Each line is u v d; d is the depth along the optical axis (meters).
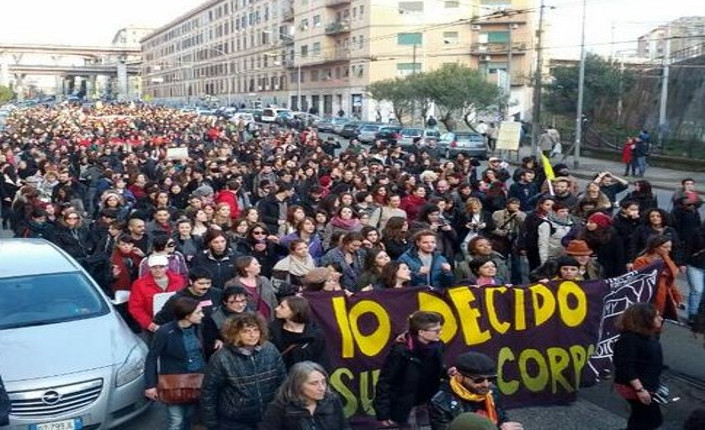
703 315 8.84
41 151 23.88
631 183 27.84
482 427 3.40
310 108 85.31
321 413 4.57
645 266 7.57
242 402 5.12
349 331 6.46
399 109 56.84
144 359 7.02
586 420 6.91
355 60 73.81
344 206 10.38
